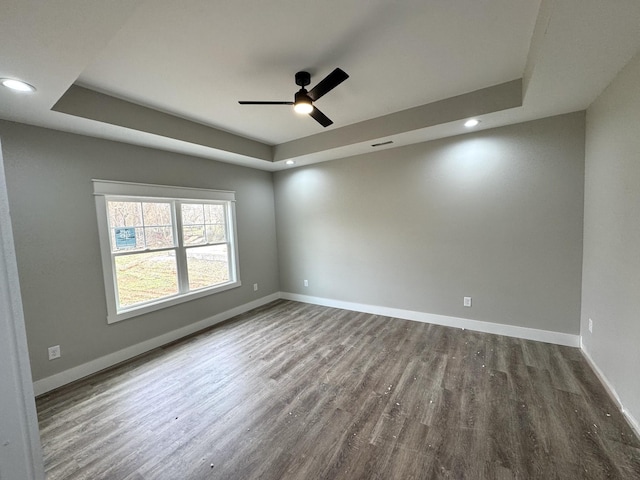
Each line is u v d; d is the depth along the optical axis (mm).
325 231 4633
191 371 2781
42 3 1240
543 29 1612
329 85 2064
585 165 2764
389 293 4113
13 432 417
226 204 4383
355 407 2182
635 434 1820
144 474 1670
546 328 3100
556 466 1629
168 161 3541
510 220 3189
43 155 2570
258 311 4574
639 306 1802
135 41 1856
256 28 1800
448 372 2600
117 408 2262
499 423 1963
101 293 2920
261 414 2141
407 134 3295
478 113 2771
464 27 1858
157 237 3498
